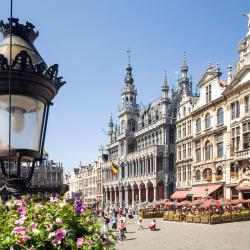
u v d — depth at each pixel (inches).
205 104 2320.4
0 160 177.8
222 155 2151.8
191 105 2600.9
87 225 198.1
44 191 199.6
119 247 1048.8
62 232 169.2
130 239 1238.9
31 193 193.9
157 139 3292.3
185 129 2684.5
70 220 190.4
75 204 203.9
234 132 2048.5
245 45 2017.7
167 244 1077.8
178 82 3481.8
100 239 193.2
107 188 4146.2
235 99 2041.1
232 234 1238.3
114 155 4239.7
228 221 1680.6
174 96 3324.3
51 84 183.8
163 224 1775.3
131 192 3595.0
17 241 159.3
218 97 2193.7
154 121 3363.7
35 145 182.7
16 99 175.2
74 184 6136.8
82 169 5812.0
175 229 1499.8
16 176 180.4
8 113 173.2
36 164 190.1
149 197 3221.0
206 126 2346.2
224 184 2108.8
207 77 2345.0
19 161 174.7
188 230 1433.3
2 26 191.0
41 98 182.4
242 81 1989.4
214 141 2235.5
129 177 3597.4
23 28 193.5
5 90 172.6
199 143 2418.8
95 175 5002.5
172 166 3147.1
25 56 171.9
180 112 2773.1
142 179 3324.3
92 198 5044.3
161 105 3277.6
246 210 1753.2
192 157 2506.2
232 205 1937.7
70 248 175.6
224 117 2144.4
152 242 1137.4
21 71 171.2
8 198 183.3
